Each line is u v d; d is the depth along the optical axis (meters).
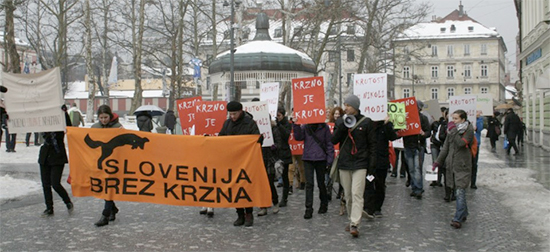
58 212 10.13
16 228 8.69
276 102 13.55
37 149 24.64
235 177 8.84
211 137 8.87
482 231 8.54
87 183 9.04
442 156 9.14
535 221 9.20
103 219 8.91
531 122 33.72
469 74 95.75
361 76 9.90
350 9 36.34
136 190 9.00
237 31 35.22
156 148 8.98
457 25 97.75
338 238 8.07
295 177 15.27
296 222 9.29
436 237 8.13
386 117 9.55
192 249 7.40
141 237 8.09
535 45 32.31
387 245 7.64
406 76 96.06
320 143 9.70
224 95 21.73
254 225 9.02
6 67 30.25
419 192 11.98
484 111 18.69
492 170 16.70
